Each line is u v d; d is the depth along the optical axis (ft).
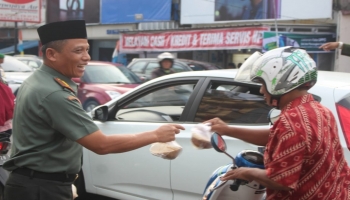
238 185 8.20
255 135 9.11
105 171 15.46
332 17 52.80
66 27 8.44
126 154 14.79
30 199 8.50
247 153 8.43
